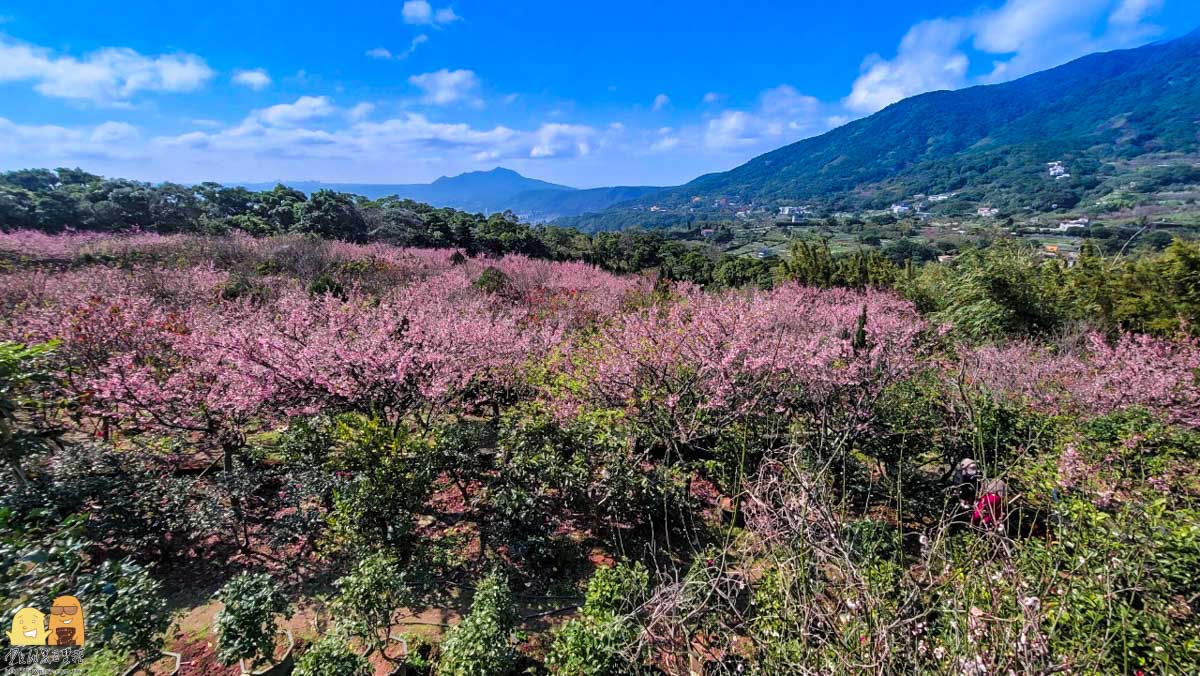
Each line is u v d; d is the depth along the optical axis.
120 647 3.19
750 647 3.11
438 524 5.34
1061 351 9.35
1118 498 3.46
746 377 6.06
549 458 5.05
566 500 5.14
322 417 5.54
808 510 2.51
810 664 2.38
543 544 4.77
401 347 5.98
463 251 26.14
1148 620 2.50
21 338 6.28
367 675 3.26
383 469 4.58
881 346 6.51
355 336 6.51
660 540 5.17
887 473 5.79
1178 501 3.89
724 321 7.44
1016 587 2.21
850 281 18.81
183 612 4.07
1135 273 11.02
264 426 6.03
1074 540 3.04
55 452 4.93
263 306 9.29
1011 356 8.34
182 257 14.91
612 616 3.42
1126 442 4.77
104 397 4.81
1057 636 2.42
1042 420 5.57
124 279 10.56
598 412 5.75
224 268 15.12
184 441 5.46
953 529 4.91
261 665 3.53
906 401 5.99
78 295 8.10
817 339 7.32
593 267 23.77
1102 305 11.29
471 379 6.68
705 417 5.71
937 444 5.73
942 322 12.30
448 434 5.44
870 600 2.25
